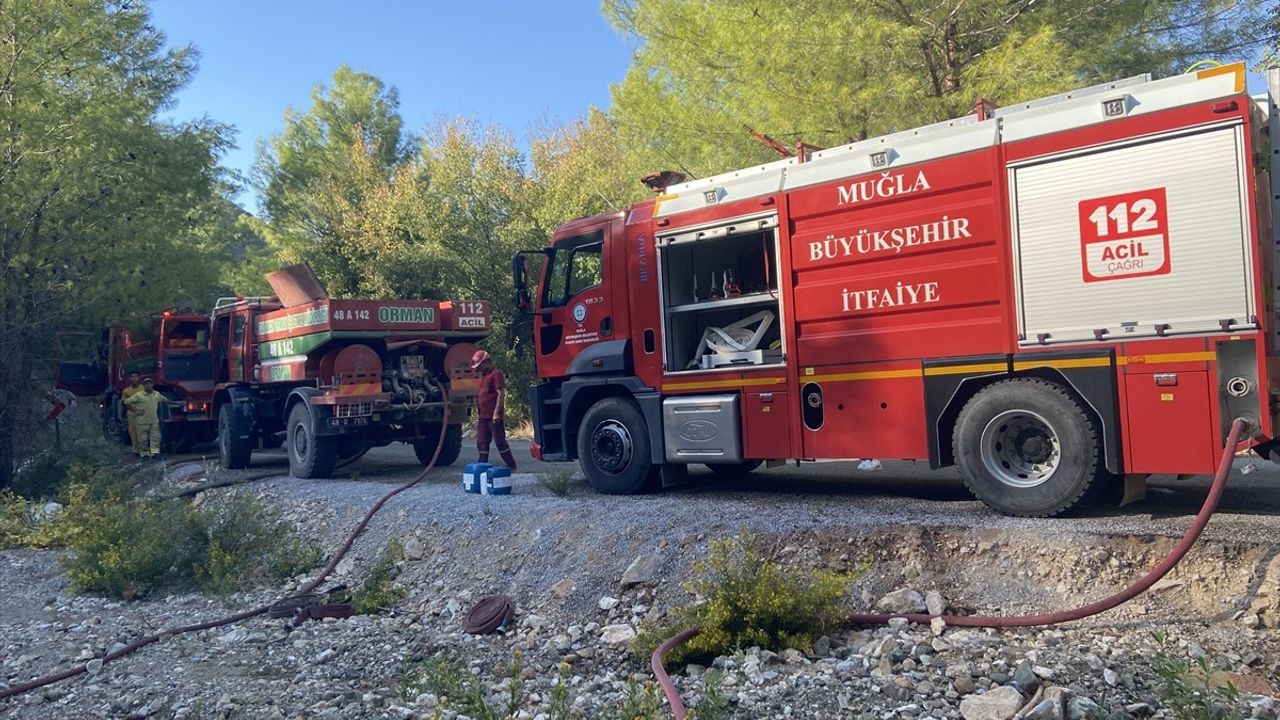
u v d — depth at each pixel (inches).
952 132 294.5
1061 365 271.4
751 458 343.6
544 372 415.5
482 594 310.5
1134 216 259.4
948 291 293.4
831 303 319.9
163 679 253.8
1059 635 221.1
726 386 349.1
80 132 625.6
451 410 552.1
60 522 463.5
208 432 769.6
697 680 221.9
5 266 590.9
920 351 299.9
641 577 283.1
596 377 392.5
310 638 287.4
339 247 1112.8
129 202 655.1
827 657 227.8
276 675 255.1
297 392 539.2
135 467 559.5
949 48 573.3
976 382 292.8
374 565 349.4
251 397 613.0
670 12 689.6
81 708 236.4
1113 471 262.4
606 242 387.5
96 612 341.1
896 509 303.1
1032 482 277.9
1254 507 283.1
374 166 1219.2
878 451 309.4
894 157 304.5
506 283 985.5
